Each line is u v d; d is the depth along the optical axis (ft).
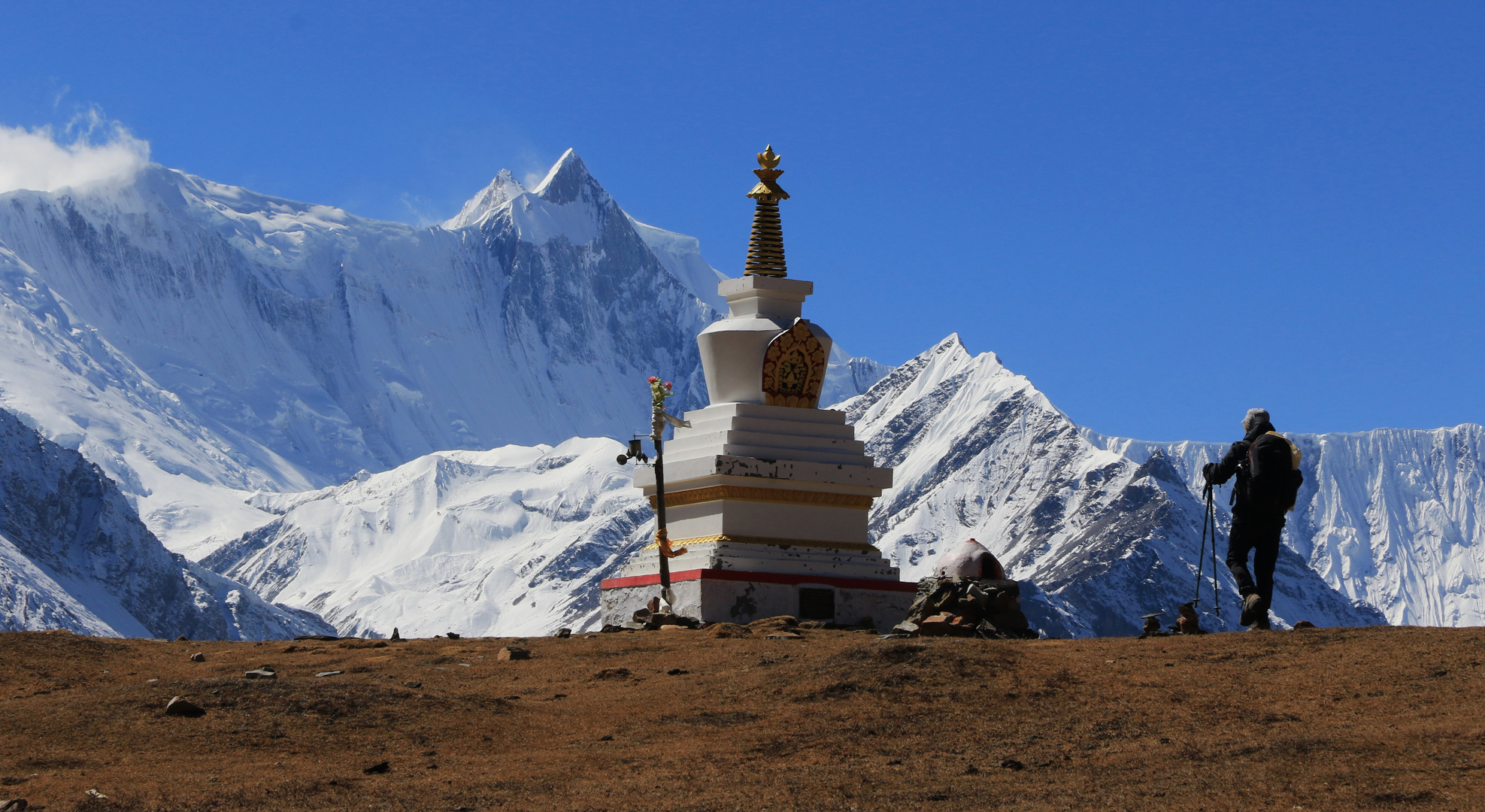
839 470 202.08
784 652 130.72
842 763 95.25
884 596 197.98
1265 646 115.24
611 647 143.54
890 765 94.12
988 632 144.56
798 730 102.63
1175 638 123.75
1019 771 91.81
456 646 151.33
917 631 142.31
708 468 197.36
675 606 192.75
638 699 116.06
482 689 123.54
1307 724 95.81
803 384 210.18
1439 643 108.99
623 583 201.46
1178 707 102.06
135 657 142.92
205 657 141.59
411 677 126.72
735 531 198.18
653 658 135.13
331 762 99.91
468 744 104.47
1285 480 124.06
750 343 208.85
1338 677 104.63
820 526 203.31
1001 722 101.45
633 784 91.81
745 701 111.96
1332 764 86.12
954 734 99.91
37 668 134.51
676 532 206.90
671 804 86.74
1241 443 127.95
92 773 96.68
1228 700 102.63
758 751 98.99
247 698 111.24
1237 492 127.03
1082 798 84.07
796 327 208.95
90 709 109.70
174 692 111.96
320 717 108.37
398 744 104.22
